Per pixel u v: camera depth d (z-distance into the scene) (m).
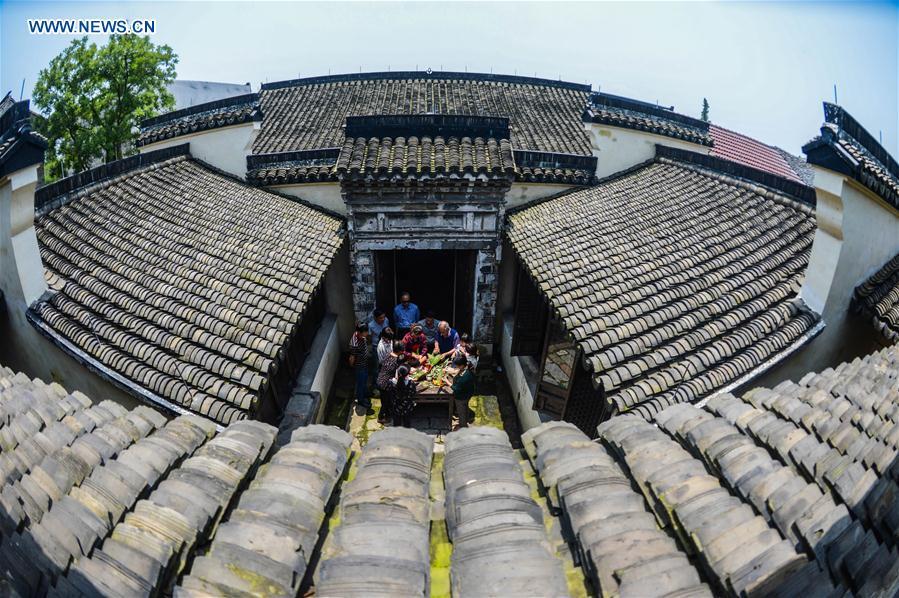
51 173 16.72
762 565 2.51
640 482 3.48
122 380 6.37
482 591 2.69
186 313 7.28
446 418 10.75
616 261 8.44
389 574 2.77
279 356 6.99
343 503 3.38
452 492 3.52
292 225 10.76
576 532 3.05
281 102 16.92
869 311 6.92
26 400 4.11
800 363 7.03
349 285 12.21
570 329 6.85
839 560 2.46
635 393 5.74
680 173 11.61
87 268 7.92
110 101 16.77
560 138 14.70
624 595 2.50
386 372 9.91
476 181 10.15
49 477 3.04
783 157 24.44
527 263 9.01
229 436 3.95
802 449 3.34
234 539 2.95
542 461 3.80
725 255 8.15
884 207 6.82
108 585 2.48
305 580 2.92
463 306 12.10
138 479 3.28
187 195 10.93
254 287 8.21
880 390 4.09
